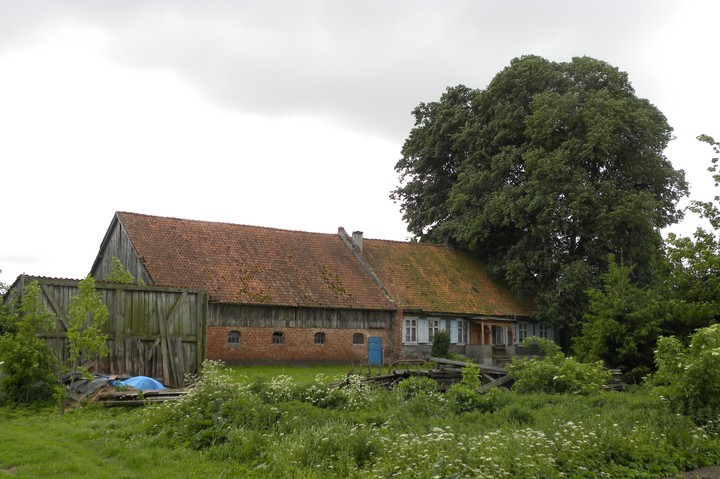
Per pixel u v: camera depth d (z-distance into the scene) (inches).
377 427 518.9
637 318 1032.8
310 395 614.2
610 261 1143.6
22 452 418.0
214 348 1256.8
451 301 1622.8
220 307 1273.4
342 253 1610.5
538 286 1679.4
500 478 373.1
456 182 1925.4
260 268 1407.5
